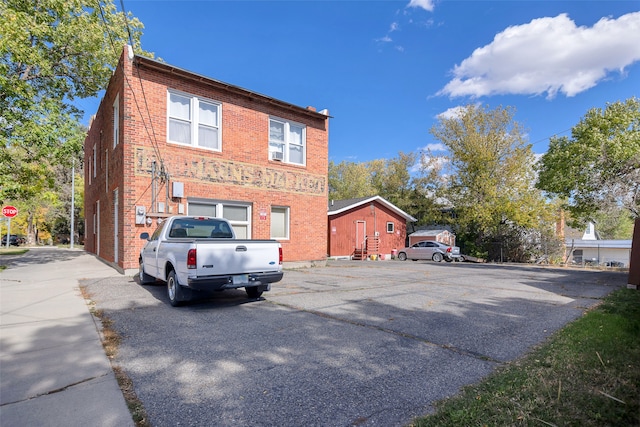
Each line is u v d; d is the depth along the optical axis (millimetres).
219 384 3414
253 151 12938
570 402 2969
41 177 13922
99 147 16406
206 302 7199
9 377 3492
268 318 5918
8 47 11500
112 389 3273
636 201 14781
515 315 6387
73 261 14766
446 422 2699
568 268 18641
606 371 3613
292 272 12883
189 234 8055
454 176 27359
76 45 15734
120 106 10977
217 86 11930
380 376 3633
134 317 5898
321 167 15258
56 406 2936
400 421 2783
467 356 4219
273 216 13773
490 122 25625
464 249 27656
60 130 12602
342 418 2818
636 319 5848
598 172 15992
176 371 3713
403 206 35219
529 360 4016
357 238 26266
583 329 5258
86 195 22391
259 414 2867
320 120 15273
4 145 11617
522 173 24625
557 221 24781
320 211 15195
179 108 11359
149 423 2711
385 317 6078
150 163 10578
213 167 11875
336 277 11711
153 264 8078
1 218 31953
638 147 14781
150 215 10469
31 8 13031
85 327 5215
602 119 16266
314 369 3795
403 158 39000
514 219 23875
